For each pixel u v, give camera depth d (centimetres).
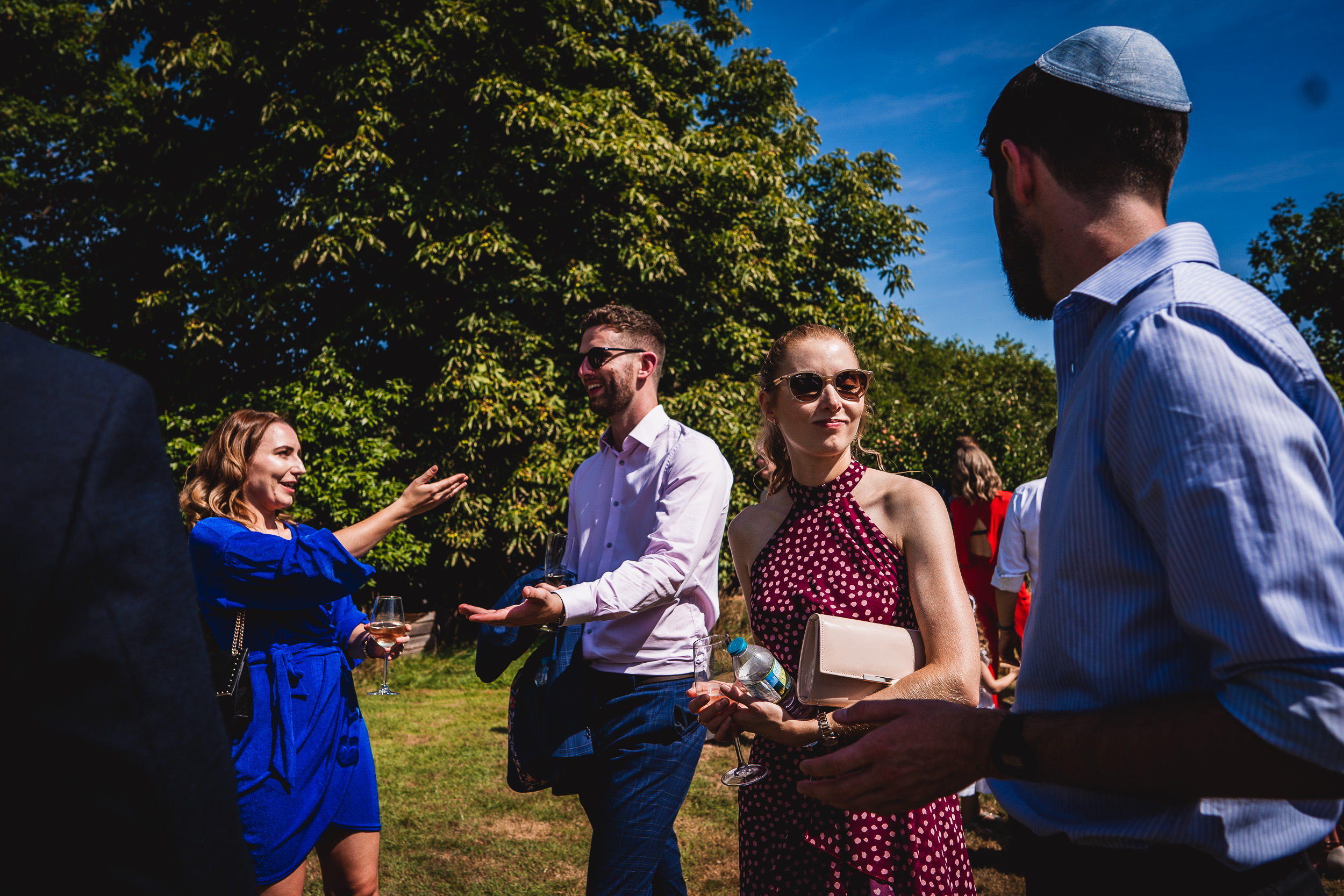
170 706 65
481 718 633
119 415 66
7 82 1402
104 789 61
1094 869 98
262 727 212
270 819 206
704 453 242
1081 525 93
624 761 225
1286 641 71
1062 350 105
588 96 1060
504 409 955
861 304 1330
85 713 60
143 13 1084
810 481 180
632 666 230
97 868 61
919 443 1070
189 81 1048
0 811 59
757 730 153
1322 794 72
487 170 1040
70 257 1202
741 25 1406
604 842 221
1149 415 83
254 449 245
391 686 751
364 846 232
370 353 1036
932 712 97
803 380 174
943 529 163
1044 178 107
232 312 977
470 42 1061
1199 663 85
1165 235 97
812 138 1388
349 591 233
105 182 1133
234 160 1089
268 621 224
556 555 273
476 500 966
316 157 1013
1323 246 2409
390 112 998
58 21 1410
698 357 1168
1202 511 77
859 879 152
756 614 180
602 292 1054
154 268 1162
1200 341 81
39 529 59
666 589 223
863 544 168
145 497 67
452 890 341
